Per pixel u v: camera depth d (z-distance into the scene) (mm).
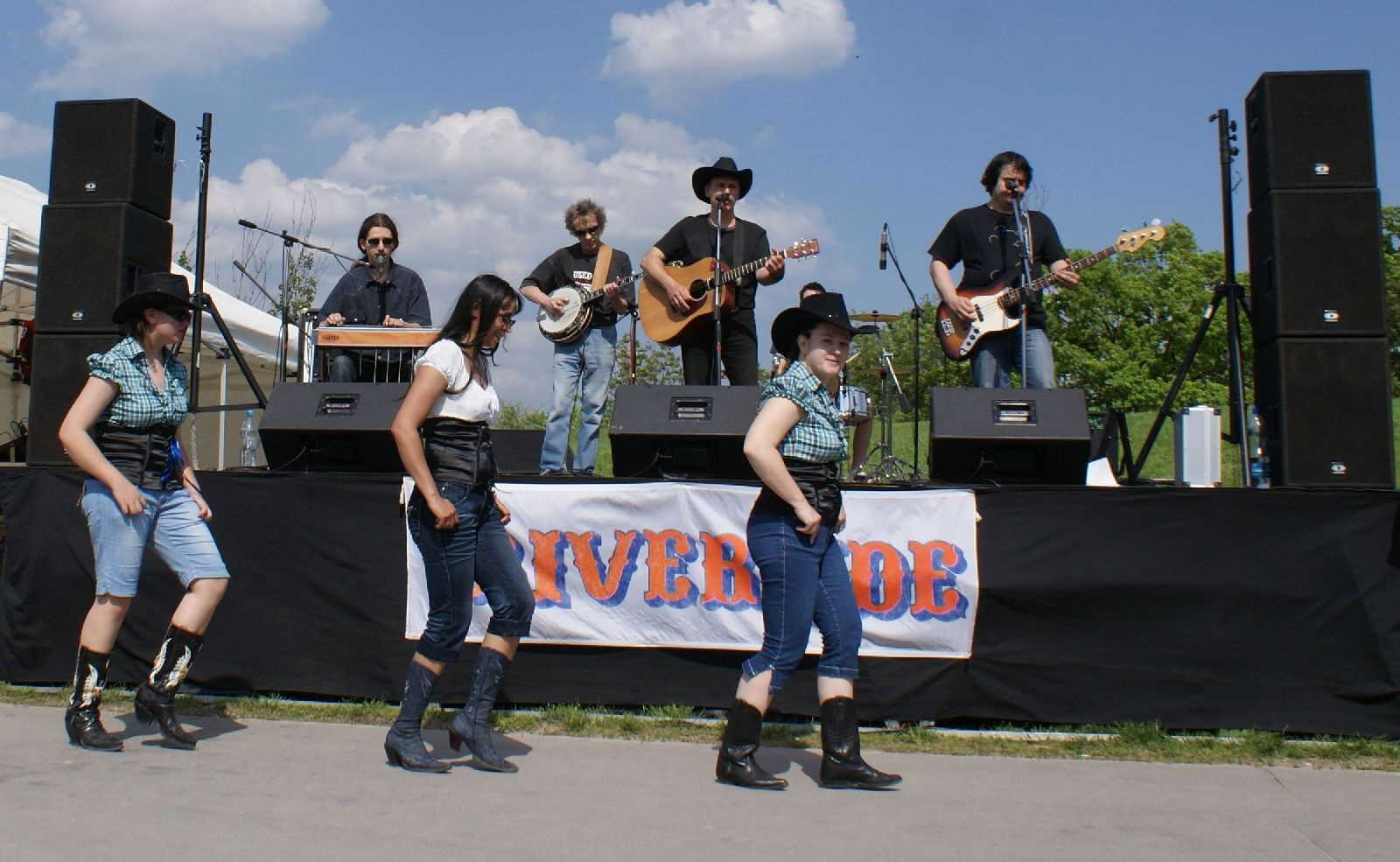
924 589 4773
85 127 5773
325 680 5102
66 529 5273
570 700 4980
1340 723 4633
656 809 3559
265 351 11023
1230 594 4688
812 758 4344
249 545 5168
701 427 4969
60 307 5660
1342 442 5027
